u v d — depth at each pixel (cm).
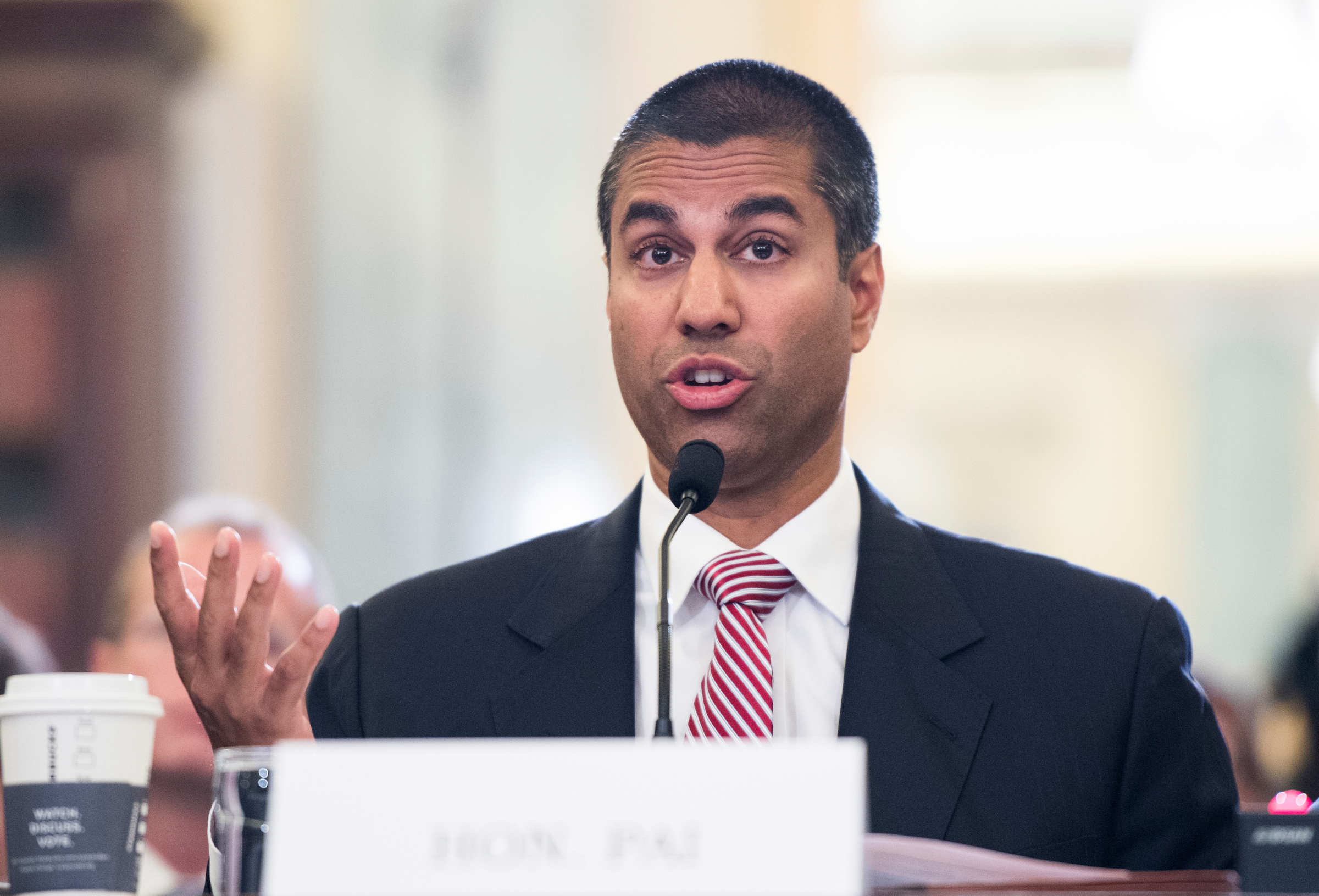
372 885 351
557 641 582
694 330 559
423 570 1852
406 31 1883
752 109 579
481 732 571
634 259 581
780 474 586
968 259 3011
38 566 1700
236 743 494
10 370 1722
